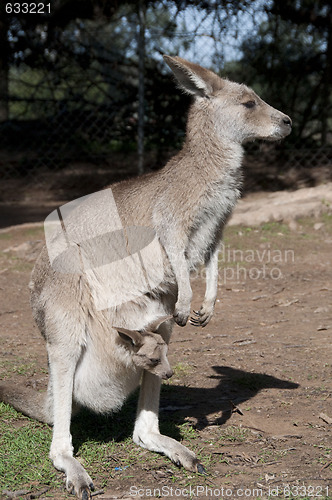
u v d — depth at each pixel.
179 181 3.22
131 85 11.94
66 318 2.98
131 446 3.26
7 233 8.45
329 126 13.08
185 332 5.21
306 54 11.84
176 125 11.88
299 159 12.26
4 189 11.56
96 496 2.76
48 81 12.14
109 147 12.80
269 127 3.43
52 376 3.02
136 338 2.90
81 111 12.45
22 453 3.13
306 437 3.32
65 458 2.88
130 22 10.81
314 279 6.64
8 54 11.75
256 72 11.55
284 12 10.74
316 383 4.07
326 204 9.27
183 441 3.31
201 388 4.07
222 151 3.33
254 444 3.26
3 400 3.71
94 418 3.63
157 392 3.18
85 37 11.70
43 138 12.68
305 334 5.04
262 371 4.30
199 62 10.39
